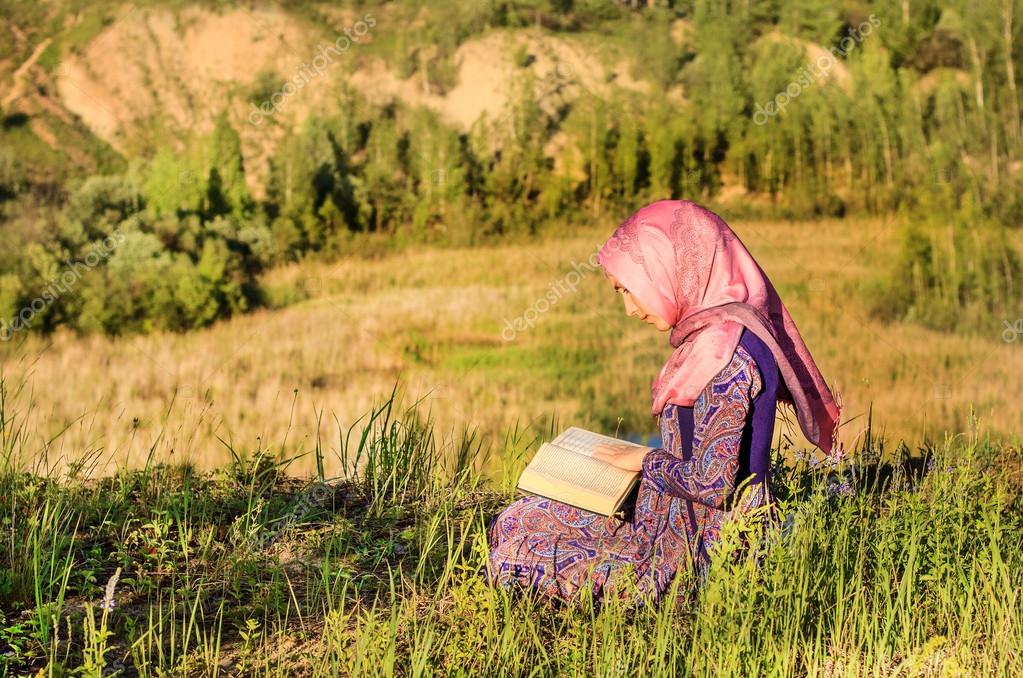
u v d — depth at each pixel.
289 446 6.38
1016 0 16.67
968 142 16.69
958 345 16.03
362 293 15.83
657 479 2.46
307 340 15.59
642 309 2.53
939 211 16.56
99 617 2.65
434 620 2.61
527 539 2.65
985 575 2.69
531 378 15.28
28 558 2.87
